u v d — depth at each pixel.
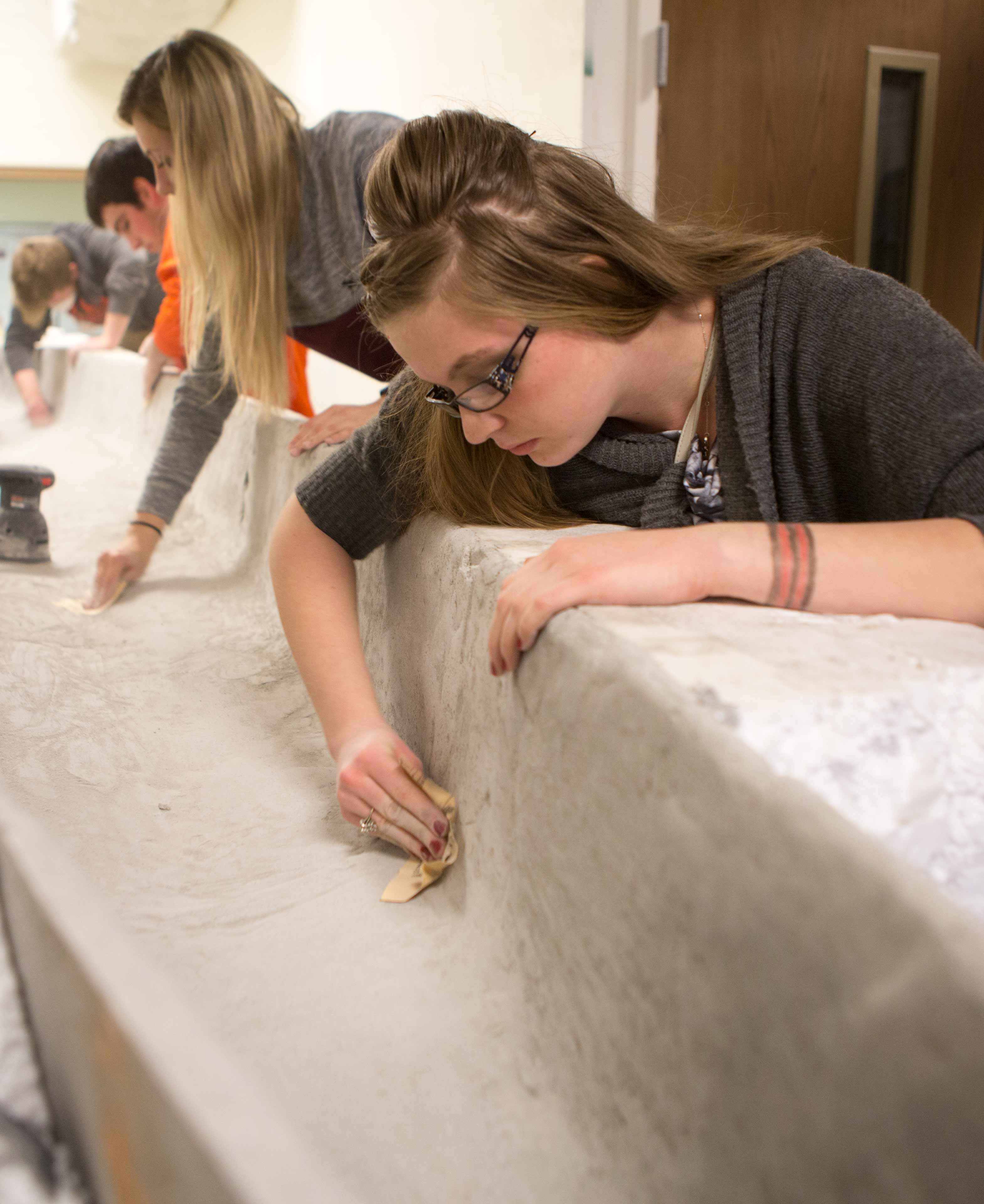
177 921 0.81
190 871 0.90
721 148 2.20
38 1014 0.47
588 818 0.58
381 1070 0.62
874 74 2.24
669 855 0.50
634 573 0.64
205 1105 0.32
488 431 0.80
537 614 0.65
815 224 2.31
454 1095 0.61
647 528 0.89
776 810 0.43
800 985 0.40
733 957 0.44
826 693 0.52
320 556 1.02
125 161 2.06
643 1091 0.52
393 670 1.10
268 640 1.53
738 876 0.44
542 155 0.79
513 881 0.71
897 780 0.52
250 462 1.84
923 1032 0.35
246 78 1.35
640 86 2.13
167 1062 0.34
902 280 2.41
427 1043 0.65
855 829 0.41
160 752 1.16
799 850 0.41
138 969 0.39
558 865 0.63
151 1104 0.34
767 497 0.81
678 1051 0.49
